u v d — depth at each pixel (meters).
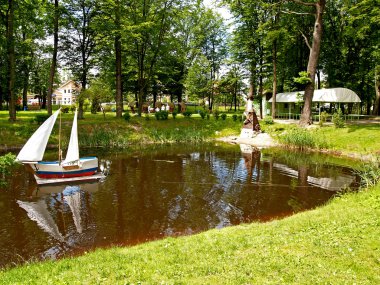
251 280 5.83
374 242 7.42
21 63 44.84
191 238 8.91
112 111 56.81
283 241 7.79
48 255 9.08
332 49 43.00
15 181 17.28
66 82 101.94
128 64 44.97
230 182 17.41
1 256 9.01
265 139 32.84
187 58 51.19
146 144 32.53
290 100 41.47
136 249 8.30
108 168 20.86
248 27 42.94
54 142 28.73
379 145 24.52
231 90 58.75
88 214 12.43
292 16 40.50
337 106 46.97
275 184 16.98
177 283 5.77
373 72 43.31
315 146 28.05
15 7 31.28
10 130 28.09
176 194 15.13
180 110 54.09
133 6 35.91
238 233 9.04
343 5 39.22
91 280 6.06
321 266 6.32
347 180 17.75
